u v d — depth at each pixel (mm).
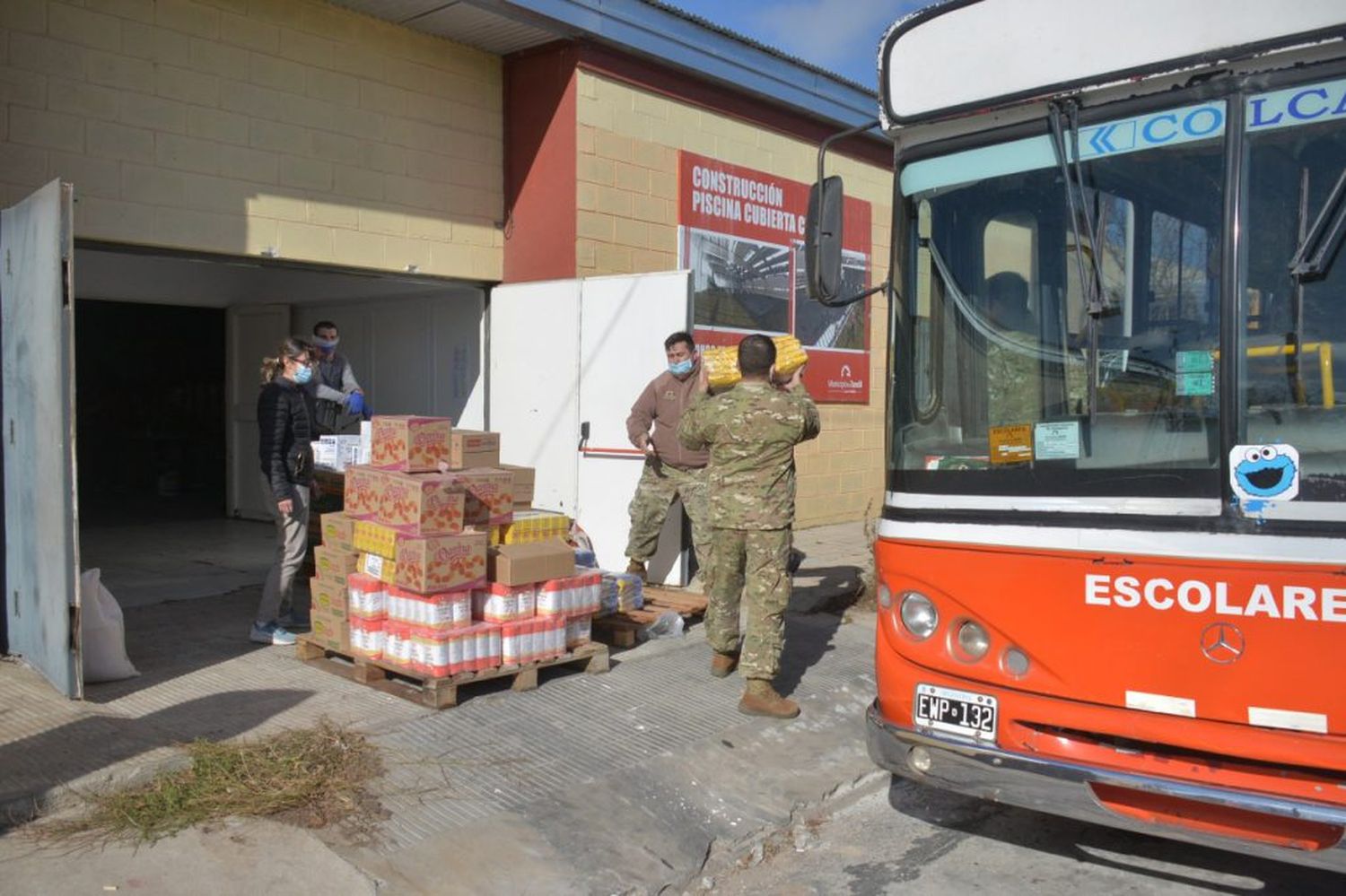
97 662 5645
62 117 6895
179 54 7418
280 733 5043
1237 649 3510
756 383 5859
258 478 11797
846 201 12117
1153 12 3906
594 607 6211
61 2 6867
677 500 8375
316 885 3869
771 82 10711
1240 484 3576
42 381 5352
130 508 13211
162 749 4746
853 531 11742
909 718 4176
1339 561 3359
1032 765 3805
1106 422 3873
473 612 5770
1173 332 3805
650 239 9758
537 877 4164
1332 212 3566
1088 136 4066
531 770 4938
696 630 7395
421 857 4141
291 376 6492
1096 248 3992
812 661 6984
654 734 5488
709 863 4559
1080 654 3789
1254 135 3734
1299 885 4293
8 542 5941
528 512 6273
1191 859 4559
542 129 9297
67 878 3758
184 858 3945
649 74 9695
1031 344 4109
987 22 4305
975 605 4027
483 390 9672
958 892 4297
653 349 8422
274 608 6586
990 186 4312
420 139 8891
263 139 7883
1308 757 3385
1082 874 4438
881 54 4598
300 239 8125
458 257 9227
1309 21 3607
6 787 4254
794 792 5188
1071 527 3826
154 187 7328
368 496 5848
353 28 8383
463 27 8758
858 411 12562
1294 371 3566
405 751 4977
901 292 4496
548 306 9086
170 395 15891
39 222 5273
